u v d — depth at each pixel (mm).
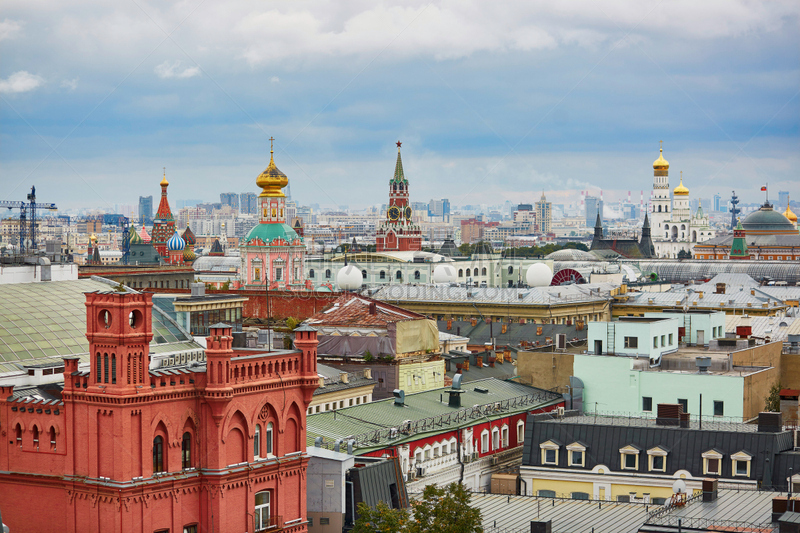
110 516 91000
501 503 114938
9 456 96562
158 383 93062
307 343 104000
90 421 92188
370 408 137250
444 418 138125
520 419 149000
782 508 99188
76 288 132125
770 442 125125
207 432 95688
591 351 163750
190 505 95062
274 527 100562
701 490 120688
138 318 92188
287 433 103062
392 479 112500
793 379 174500
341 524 107312
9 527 95750
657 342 163125
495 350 197875
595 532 102688
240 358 97938
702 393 148625
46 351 116438
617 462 130375
